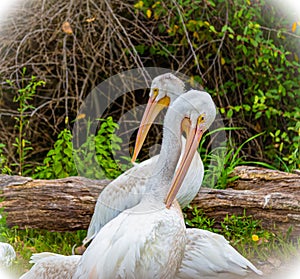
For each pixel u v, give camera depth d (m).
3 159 13.32
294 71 15.58
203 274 8.73
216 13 15.30
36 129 15.65
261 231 10.98
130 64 15.12
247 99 15.51
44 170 12.88
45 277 8.47
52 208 10.92
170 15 14.81
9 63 14.85
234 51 15.45
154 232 7.89
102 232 8.20
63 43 14.55
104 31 14.30
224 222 11.03
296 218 10.88
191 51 15.28
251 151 15.83
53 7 14.66
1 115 15.66
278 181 11.72
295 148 14.45
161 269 7.98
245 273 8.83
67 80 14.04
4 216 10.79
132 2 15.34
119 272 7.85
